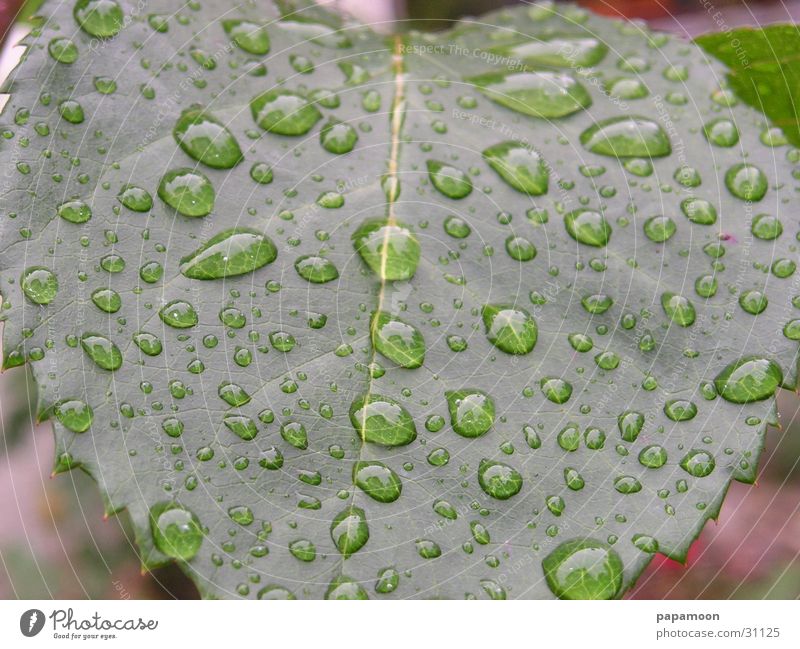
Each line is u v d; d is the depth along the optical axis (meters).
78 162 0.15
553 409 0.15
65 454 0.15
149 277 0.15
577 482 0.15
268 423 0.15
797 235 0.16
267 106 0.16
